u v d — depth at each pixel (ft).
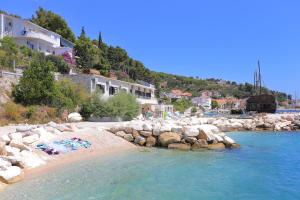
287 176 57.57
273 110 250.37
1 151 55.16
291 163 70.18
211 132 94.94
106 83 182.29
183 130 92.84
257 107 258.37
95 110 140.56
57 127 88.17
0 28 206.59
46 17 293.23
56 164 61.11
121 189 46.91
